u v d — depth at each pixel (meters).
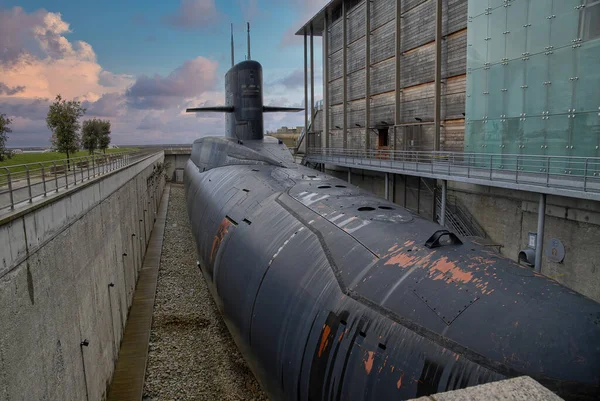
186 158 64.06
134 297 17.83
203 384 11.58
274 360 8.50
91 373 10.11
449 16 22.09
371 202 10.94
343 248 8.43
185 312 16.23
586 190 11.10
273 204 12.34
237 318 10.51
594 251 12.09
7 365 6.00
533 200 14.31
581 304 5.45
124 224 17.28
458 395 2.40
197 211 19.28
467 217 18.06
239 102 24.02
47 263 7.93
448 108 22.73
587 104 13.30
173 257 23.69
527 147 15.74
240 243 11.72
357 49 32.25
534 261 13.59
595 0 12.76
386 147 29.39
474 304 5.84
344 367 6.52
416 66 25.22
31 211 7.23
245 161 20.12
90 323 10.45
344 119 33.12
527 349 4.95
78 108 28.53
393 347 5.99
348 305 7.05
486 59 17.30
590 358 4.62
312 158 33.88
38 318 7.27
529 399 2.35
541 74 14.87
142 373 12.17
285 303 8.54
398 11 25.30
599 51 12.77
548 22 14.41
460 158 21.67
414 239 7.96
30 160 28.22
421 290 6.45
